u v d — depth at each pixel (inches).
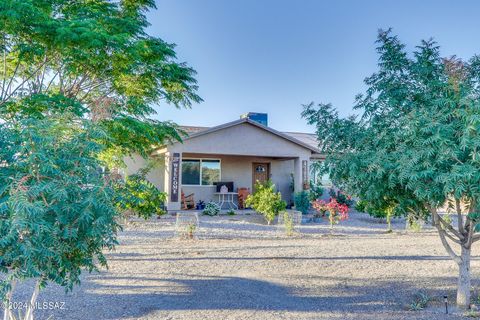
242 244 409.7
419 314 197.6
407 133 181.2
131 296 221.0
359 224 619.5
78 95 378.9
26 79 315.6
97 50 271.0
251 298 218.7
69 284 142.9
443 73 199.9
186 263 309.6
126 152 366.9
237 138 687.1
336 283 256.4
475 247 407.5
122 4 338.3
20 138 128.8
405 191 201.2
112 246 146.2
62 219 124.3
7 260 119.4
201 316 188.1
